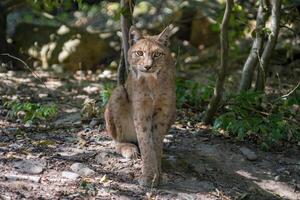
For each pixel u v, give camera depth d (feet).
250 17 53.72
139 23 57.52
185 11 59.67
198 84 40.63
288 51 53.62
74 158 30.48
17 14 60.29
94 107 38.04
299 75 51.83
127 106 31.01
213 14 59.36
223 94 42.63
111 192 27.40
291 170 31.68
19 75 49.88
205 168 30.83
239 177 30.42
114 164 30.19
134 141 32.65
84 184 27.63
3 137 32.78
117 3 57.77
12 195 26.30
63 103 40.65
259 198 28.76
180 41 59.72
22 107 35.22
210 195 28.17
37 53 56.13
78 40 56.54
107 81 50.16
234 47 53.98
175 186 28.66
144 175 28.45
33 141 32.37
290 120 35.99
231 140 34.60
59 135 33.83
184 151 32.65
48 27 57.93
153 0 59.52
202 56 57.26
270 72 52.42
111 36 57.47
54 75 51.65
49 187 27.35
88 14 58.65
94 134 34.22
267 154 33.37
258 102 36.81
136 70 28.91
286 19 40.06
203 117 36.88
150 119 29.35
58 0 35.04
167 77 29.01
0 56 53.21
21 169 28.76
